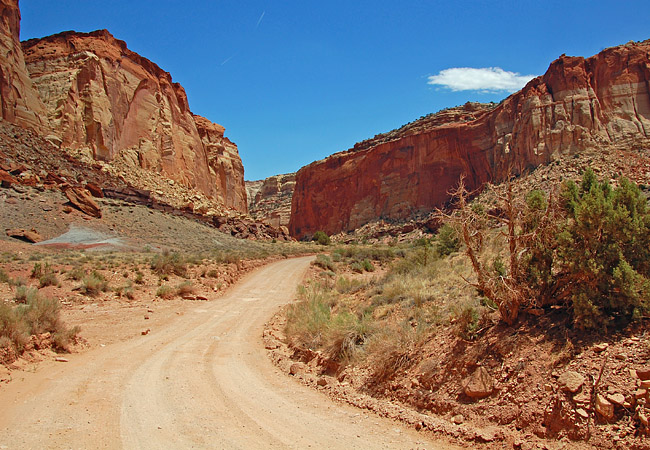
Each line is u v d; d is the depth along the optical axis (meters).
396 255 48.16
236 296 25.03
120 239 39.47
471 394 6.78
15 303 15.65
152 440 6.21
